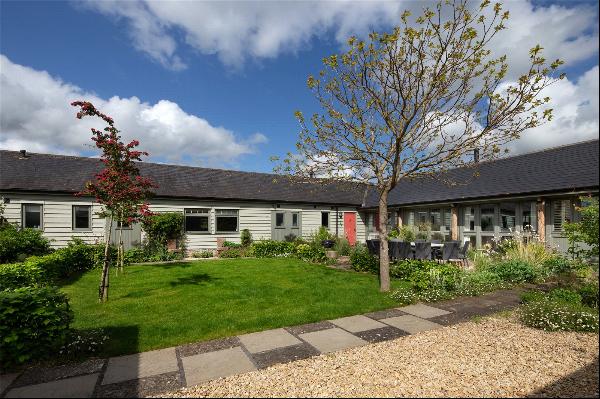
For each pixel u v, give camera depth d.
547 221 11.91
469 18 5.73
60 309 4.20
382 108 6.78
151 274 9.84
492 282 7.93
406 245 10.85
